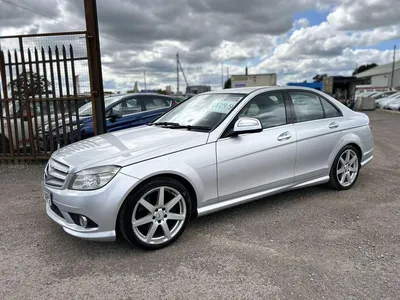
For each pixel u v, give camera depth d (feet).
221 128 11.37
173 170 10.04
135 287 8.34
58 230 11.71
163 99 26.30
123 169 9.46
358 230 11.25
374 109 89.04
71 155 10.42
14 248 10.46
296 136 13.03
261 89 13.08
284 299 7.77
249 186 11.91
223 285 8.34
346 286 8.21
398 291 7.99
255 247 10.21
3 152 22.06
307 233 11.09
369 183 16.55
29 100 20.84
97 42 20.29
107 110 22.89
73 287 8.39
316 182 14.17
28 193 16.06
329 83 100.83
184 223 10.61
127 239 9.75
